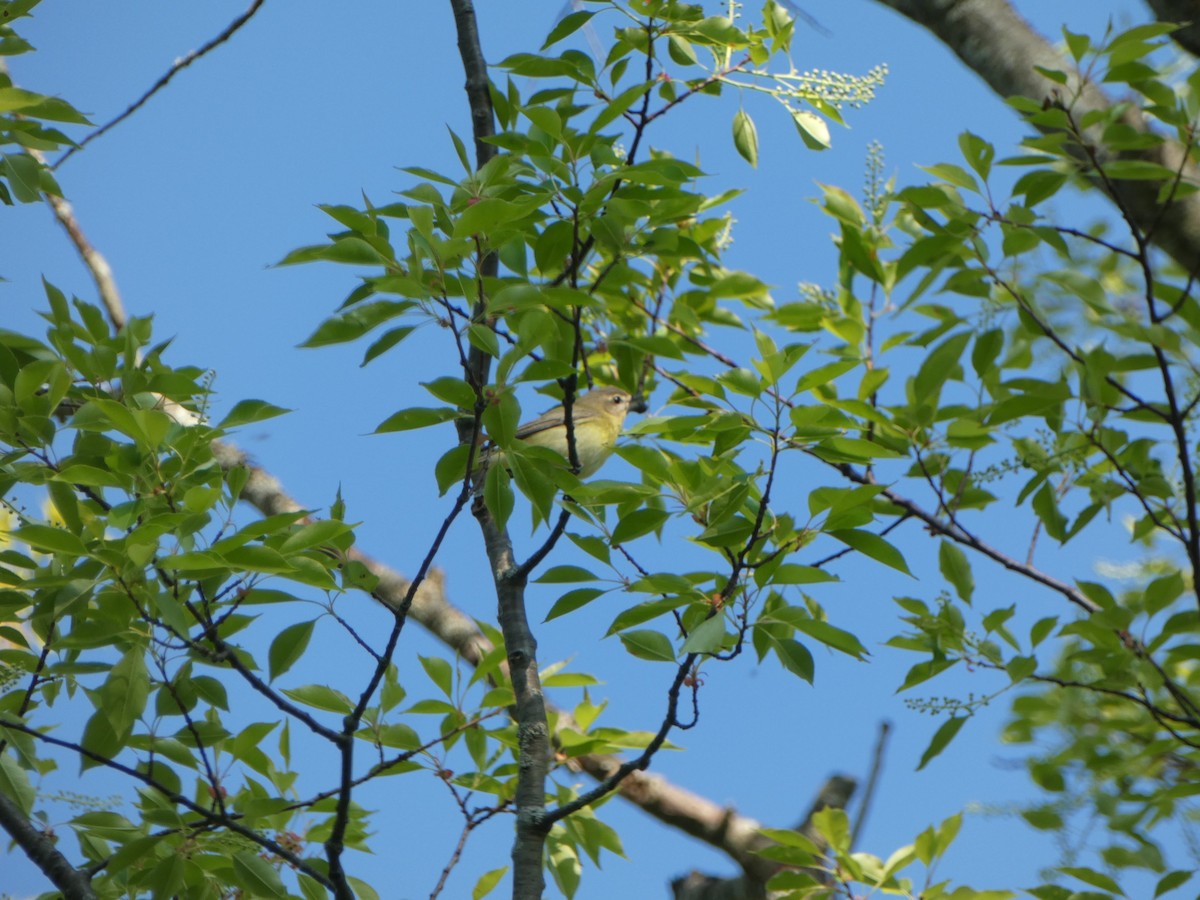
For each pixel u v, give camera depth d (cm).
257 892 885
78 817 972
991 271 1088
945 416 1278
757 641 876
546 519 851
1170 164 1128
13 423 895
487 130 1183
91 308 1004
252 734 987
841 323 1335
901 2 1241
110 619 828
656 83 962
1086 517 1217
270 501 1352
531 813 931
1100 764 1213
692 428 924
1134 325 1031
